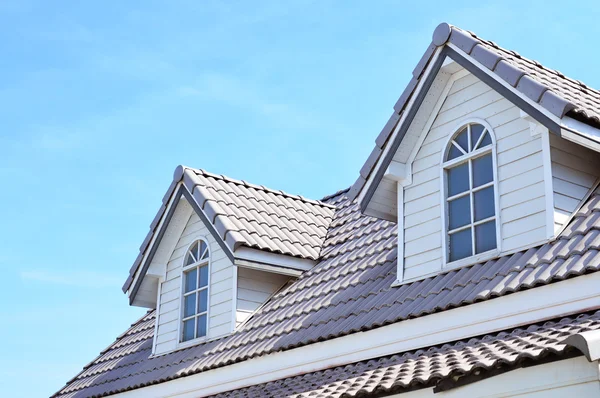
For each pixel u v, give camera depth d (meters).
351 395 8.94
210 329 13.94
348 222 15.02
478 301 9.62
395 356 10.27
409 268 11.32
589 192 10.35
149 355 15.16
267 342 12.21
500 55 10.49
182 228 15.16
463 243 10.82
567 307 8.92
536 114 9.95
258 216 14.48
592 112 9.94
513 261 9.85
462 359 8.53
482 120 10.89
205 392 12.88
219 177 15.08
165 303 15.15
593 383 7.24
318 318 11.87
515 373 7.78
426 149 11.55
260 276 14.02
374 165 11.75
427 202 11.34
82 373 16.89
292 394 10.17
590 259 8.93
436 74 11.20
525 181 10.23
